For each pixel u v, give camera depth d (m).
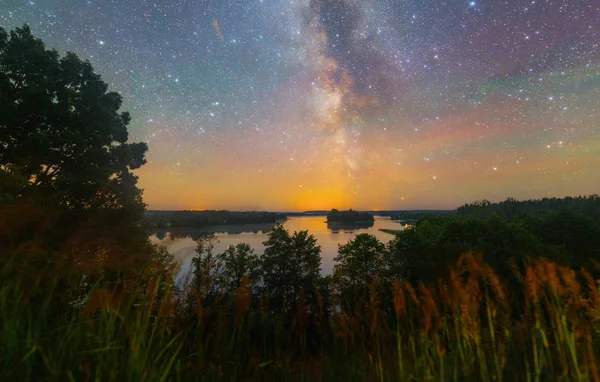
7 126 14.80
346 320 1.70
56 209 11.16
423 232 26.62
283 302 1.86
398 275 15.50
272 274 18.19
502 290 1.52
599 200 102.19
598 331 1.35
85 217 13.50
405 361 1.58
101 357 1.30
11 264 1.46
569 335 1.38
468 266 1.58
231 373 1.51
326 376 1.57
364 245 17.69
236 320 1.58
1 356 1.26
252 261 16.48
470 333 1.46
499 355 1.46
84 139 16.38
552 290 1.46
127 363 1.35
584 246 20.88
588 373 1.33
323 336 1.72
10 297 1.38
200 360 1.49
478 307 1.51
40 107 15.41
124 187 18.41
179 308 1.56
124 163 20.08
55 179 14.79
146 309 1.43
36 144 14.37
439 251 15.82
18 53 16.91
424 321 1.53
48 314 1.45
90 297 1.40
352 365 1.61
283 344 1.66
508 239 16.41
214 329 1.56
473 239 18.08
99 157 16.97
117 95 21.39
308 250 20.23
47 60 17.34
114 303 1.38
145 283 1.49
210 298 1.61
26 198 9.54
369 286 1.78
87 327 1.37
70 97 16.83
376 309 1.69
